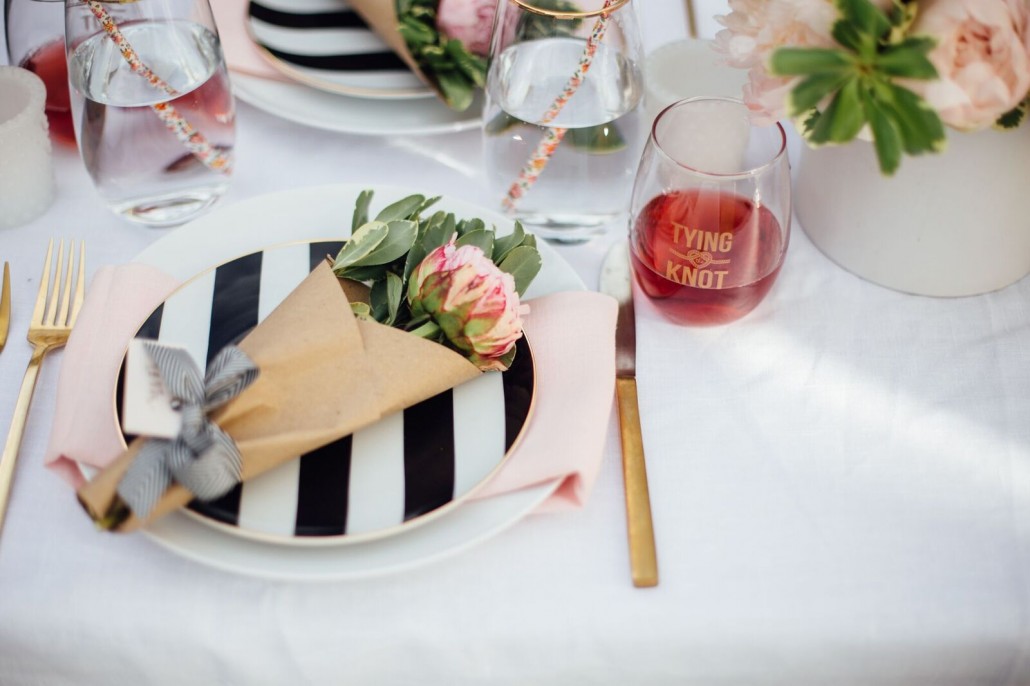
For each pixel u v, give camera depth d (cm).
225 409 48
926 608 50
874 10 47
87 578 50
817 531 53
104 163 64
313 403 51
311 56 78
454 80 73
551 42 62
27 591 50
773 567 52
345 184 68
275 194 67
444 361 53
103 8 58
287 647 50
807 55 49
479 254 52
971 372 62
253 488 49
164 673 51
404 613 50
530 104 63
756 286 61
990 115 49
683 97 72
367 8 74
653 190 60
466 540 49
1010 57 48
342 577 47
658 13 90
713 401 60
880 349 63
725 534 53
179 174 67
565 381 56
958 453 57
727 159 64
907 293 67
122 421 51
